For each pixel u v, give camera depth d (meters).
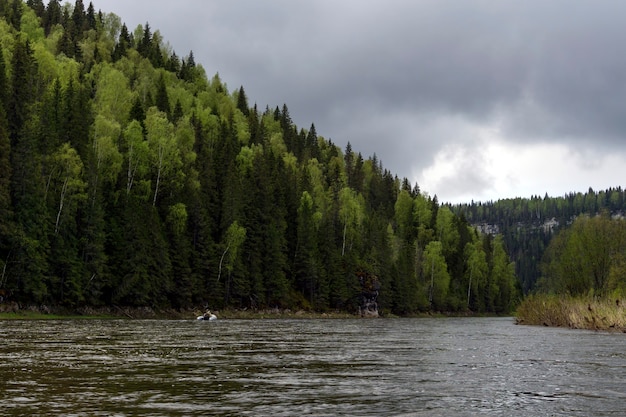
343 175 186.25
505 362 24.06
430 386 17.03
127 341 32.69
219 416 12.34
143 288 80.81
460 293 168.12
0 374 18.11
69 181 76.88
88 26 193.25
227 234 98.94
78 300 74.38
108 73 119.75
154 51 192.75
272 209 117.38
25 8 170.38
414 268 153.25
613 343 35.81
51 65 112.12
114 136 95.00
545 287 108.94
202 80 194.12
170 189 100.06
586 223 92.38
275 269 107.31
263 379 17.97
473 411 13.34
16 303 67.88
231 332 45.34
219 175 115.56
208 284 95.31
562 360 24.98
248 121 170.88
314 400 14.46
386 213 188.25
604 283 87.19
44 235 72.44
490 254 192.00
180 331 45.25
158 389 15.71
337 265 122.19
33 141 73.94
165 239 89.69
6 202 67.88
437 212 193.62
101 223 80.06
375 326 66.38
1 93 79.12
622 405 14.27
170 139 98.75
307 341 36.00
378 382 17.72
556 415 12.97
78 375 18.14
